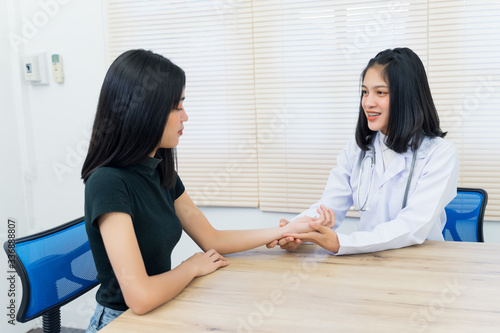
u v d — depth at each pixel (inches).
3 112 91.8
